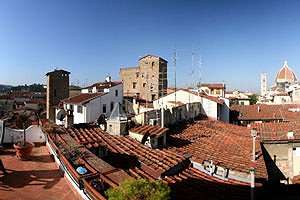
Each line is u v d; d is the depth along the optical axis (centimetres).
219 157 1545
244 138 2091
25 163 930
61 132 1236
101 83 4884
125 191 525
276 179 2352
